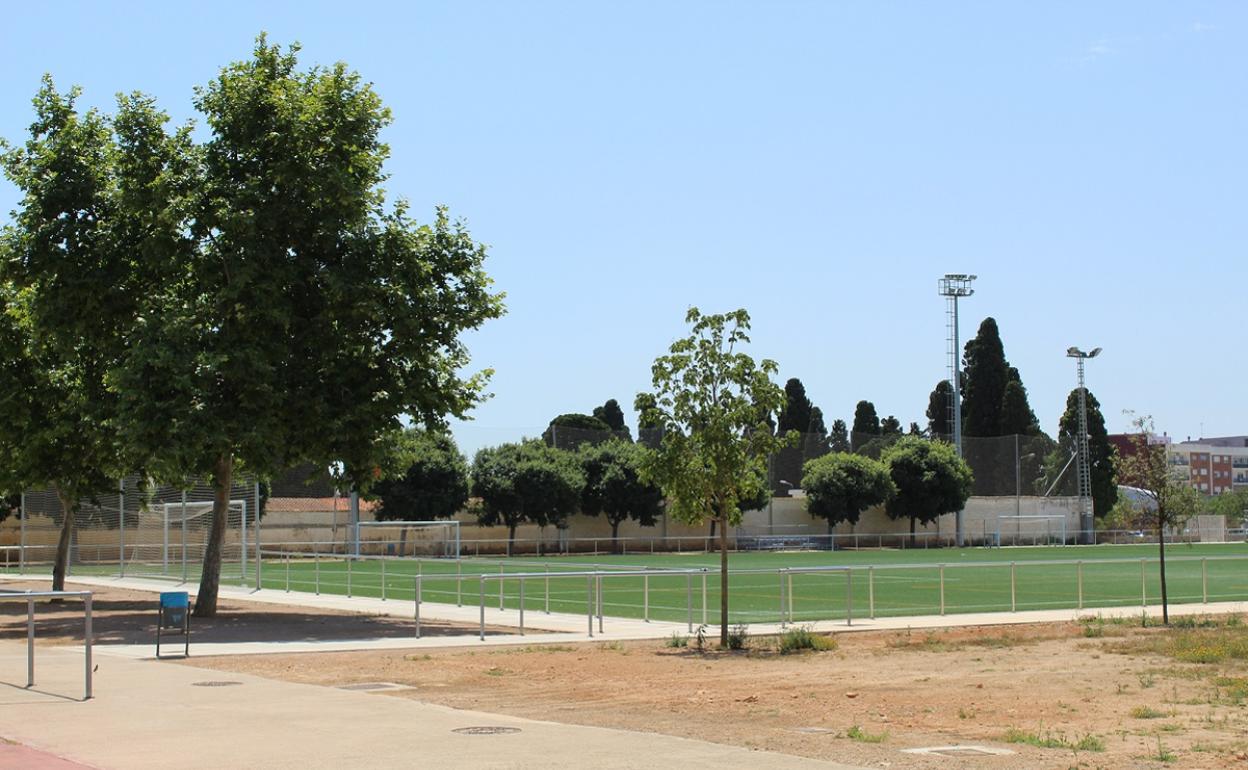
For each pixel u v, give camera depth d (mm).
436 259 33469
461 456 86375
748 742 13039
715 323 24906
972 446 118188
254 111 31844
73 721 14258
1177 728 14484
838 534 101562
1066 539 112438
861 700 17078
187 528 54250
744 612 34875
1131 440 31766
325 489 86000
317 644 25578
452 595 42812
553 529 92312
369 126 32812
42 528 69250
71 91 34375
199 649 24406
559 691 18172
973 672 20766
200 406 30297
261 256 31281
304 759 11703
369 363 32688
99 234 33031
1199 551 93500
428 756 11805
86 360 35594
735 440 24766
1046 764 11883
